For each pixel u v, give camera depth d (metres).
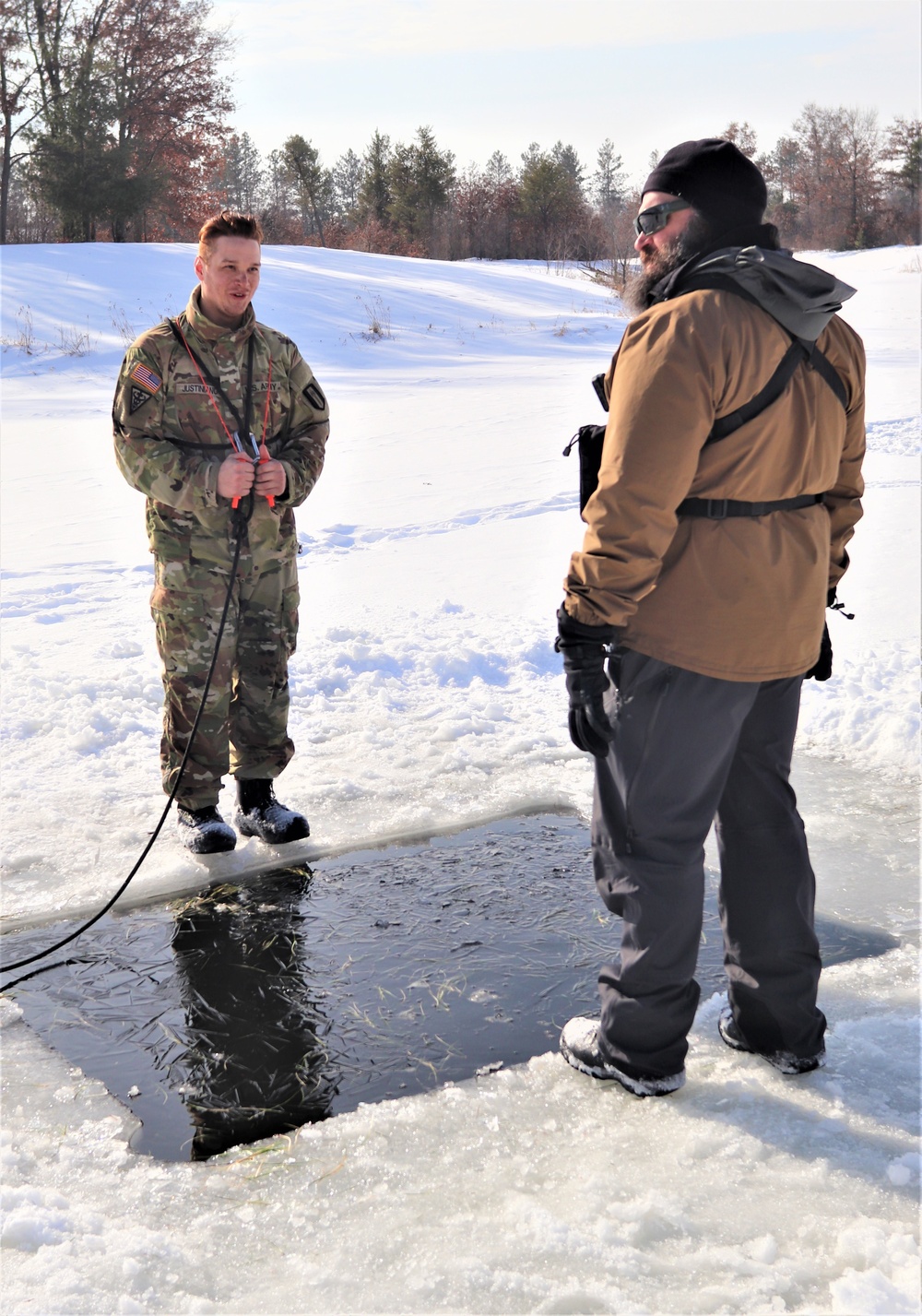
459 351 21.48
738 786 2.40
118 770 4.26
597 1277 1.86
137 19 38.88
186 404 3.46
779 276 2.04
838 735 4.42
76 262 26.48
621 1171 2.14
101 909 3.28
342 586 6.55
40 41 37.62
